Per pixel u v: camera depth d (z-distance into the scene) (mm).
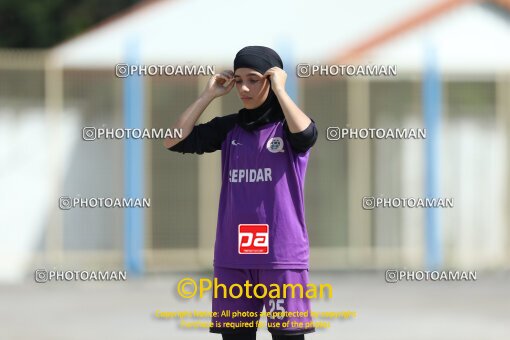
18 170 46500
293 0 49656
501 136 48906
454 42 49000
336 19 49312
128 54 46094
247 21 48969
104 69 46719
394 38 48469
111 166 46562
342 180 47656
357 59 48031
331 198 47719
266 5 49406
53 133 46500
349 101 47188
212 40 48312
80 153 46562
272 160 18594
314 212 47719
